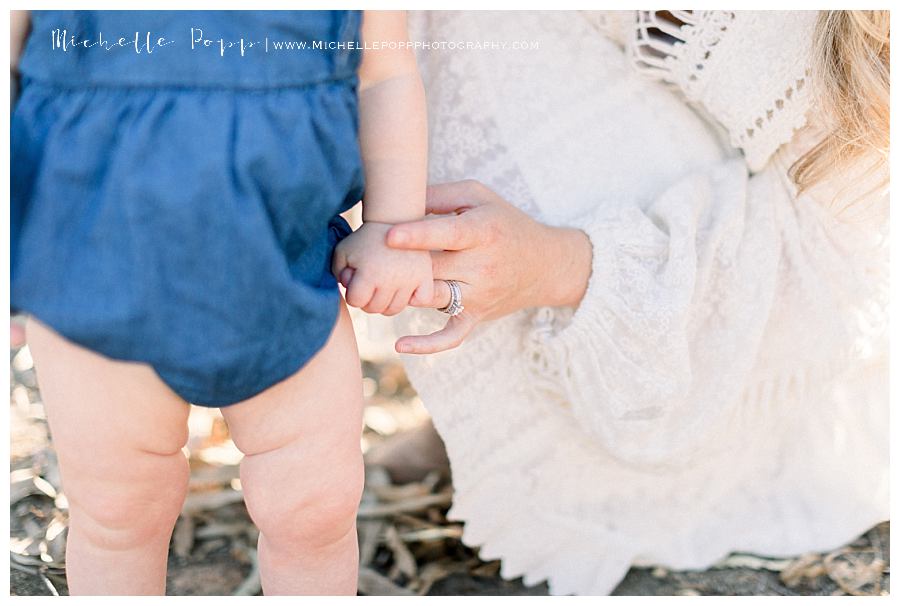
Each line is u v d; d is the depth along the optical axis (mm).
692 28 1447
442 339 1342
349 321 1299
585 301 1479
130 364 1147
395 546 1783
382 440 2092
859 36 1441
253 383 1148
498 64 1508
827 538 1809
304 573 1303
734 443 1727
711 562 1777
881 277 1638
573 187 1548
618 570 1719
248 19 1104
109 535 1241
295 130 1117
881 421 1810
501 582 1743
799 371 1651
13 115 1127
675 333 1473
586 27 1521
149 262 1073
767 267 1571
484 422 1596
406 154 1279
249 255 1092
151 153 1073
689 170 1596
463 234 1267
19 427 2023
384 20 1250
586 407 1547
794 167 1593
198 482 1904
